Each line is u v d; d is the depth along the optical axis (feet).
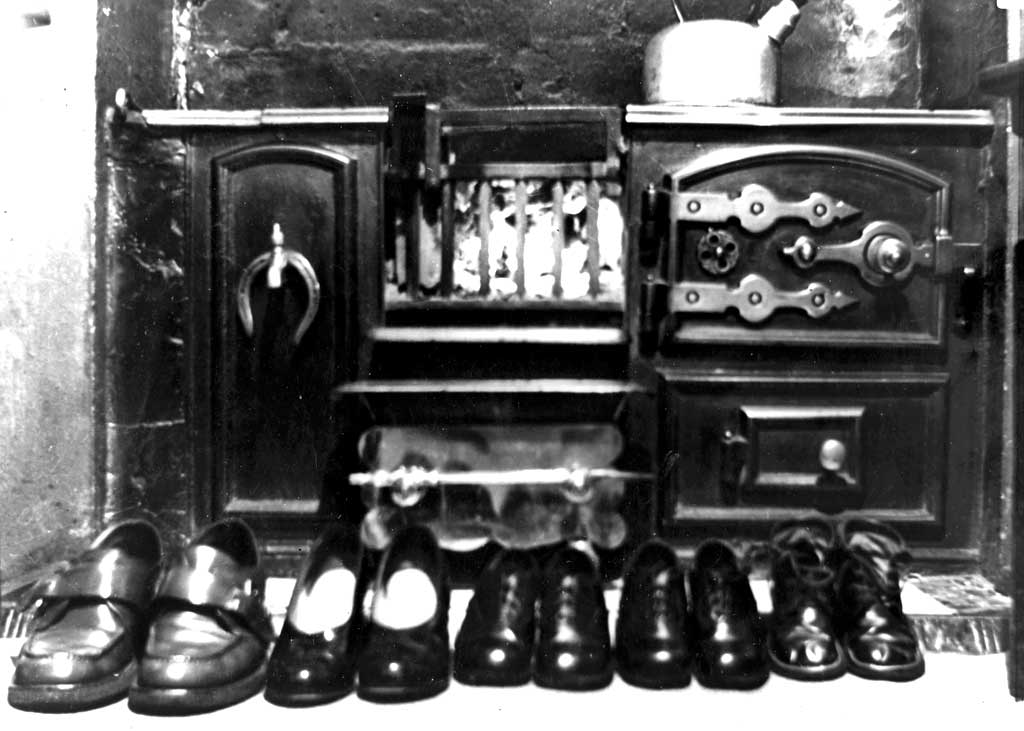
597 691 3.62
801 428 4.81
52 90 4.61
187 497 5.09
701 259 4.79
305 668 3.49
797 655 3.76
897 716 3.43
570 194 4.86
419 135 4.74
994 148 4.75
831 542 4.46
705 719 3.39
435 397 4.67
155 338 5.05
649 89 5.07
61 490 4.66
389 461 4.67
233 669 3.49
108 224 4.81
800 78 5.65
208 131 4.95
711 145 4.82
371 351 4.91
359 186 4.89
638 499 4.92
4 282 4.56
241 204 4.94
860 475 4.81
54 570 4.07
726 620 3.75
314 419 4.94
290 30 5.65
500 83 5.61
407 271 4.80
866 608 3.94
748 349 4.88
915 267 4.82
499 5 5.58
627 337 4.68
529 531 4.65
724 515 4.85
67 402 4.66
